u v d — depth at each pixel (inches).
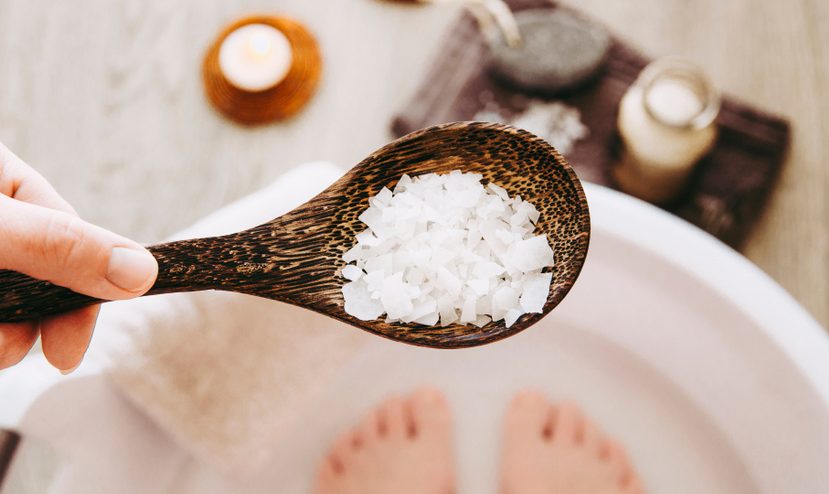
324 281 19.4
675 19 27.5
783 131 25.9
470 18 26.7
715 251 23.0
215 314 23.0
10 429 21.1
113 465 23.3
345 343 24.4
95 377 22.5
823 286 26.4
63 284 18.9
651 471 26.4
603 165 26.1
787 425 23.0
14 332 19.6
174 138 27.7
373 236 19.5
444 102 26.5
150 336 22.8
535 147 19.2
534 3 26.8
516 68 26.0
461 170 19.6
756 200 25.9
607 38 25.9
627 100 25.2
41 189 21.1
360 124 27.5
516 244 19.2
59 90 27.9
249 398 24.1
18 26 28.0
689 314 23.7
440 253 19.2
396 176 19.6
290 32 27.5
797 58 27.1
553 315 26.4
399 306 19.1
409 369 27.5
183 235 22.3
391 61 27.7
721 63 27.3
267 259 19.3
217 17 27.9
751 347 23.0
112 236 18.7
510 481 27.0
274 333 23.7
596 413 26.9
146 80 27.8
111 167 27.6
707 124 24.5
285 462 27.1
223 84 27.4
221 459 24.5
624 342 25.9
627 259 23.5
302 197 22.8
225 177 27.6
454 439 27.4
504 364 27.3
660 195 26.0
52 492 22.2
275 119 27.5
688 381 25.3
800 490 23.0
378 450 27.2
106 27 28.0
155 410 23.3
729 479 25.4
